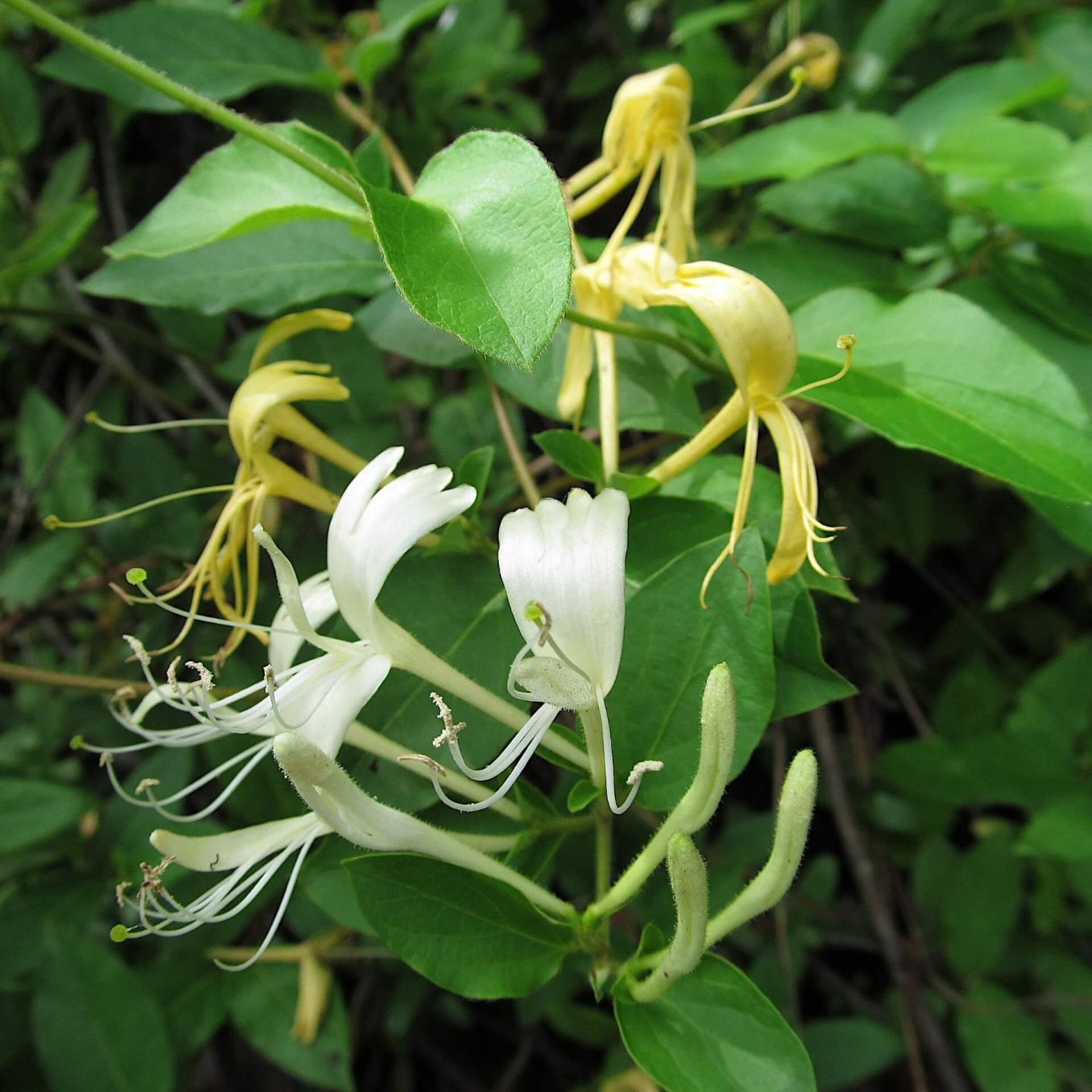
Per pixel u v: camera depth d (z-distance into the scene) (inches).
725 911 4.1
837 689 4.5
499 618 5.0
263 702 4.2
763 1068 3.9
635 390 5.5
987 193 6.5
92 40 4.6
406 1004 9.0
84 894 7.1
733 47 9.4
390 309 6.4
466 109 9.0
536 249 3.7
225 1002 6.9
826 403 5.0
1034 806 8.6
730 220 8.3
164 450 7.7
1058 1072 8.7
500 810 4.7
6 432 10.2
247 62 7.1
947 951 8.9
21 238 8.4
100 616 8.3
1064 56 8.0
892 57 8.0
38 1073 7.4
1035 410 5.0
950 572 10.2
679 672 4.4
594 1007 9.0
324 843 5.0
